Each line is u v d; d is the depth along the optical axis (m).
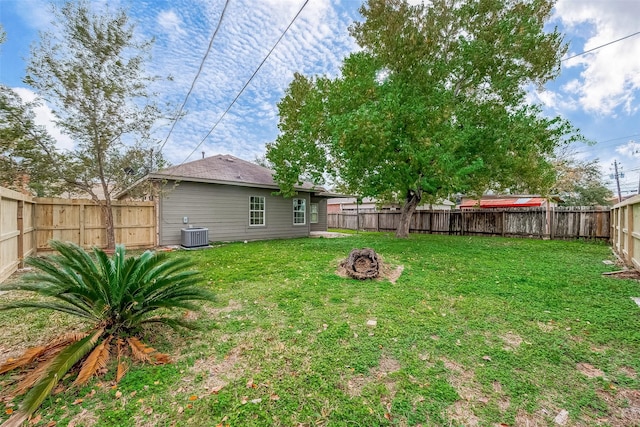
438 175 8.42
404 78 9.50
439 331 2.86
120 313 2.51
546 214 11.29
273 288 4.34
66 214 7.75
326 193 14.69
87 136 7.40
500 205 16.56
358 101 8.88
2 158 6.75
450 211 13.98
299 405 1.83
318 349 2.52
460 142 8.09
